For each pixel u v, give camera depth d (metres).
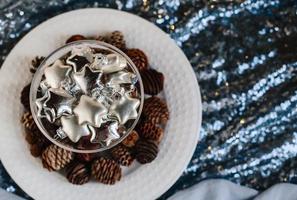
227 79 0.92
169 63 0.87
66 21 0.87
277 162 0.93
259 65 0.92
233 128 0.92
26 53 0.87
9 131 0.86
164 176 0.87
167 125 0.87
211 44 0.92
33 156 0.86
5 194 0.89
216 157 0.92
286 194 0.90
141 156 0.84
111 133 0.77
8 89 0.86
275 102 0.92
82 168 0.84
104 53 0.79
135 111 0.77
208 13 0.91
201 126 0.92
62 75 0.76
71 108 0.76
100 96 0.76
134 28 0.87
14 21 0.91
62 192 0.87
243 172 0.92
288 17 0.92
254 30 0.92
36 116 0.78
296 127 0.92
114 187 0.87
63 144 0.79
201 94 0.92
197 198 0.90
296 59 0.92
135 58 0.83
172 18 0.92
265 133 0.92
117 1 0.91
